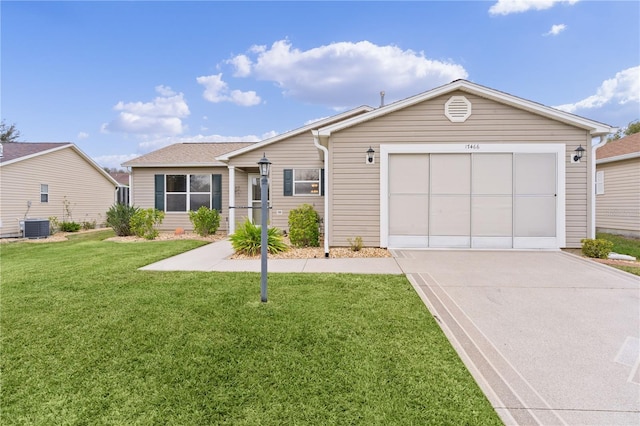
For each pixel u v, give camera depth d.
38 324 3.46
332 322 3.47
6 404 2.20
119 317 3.64
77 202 16.92
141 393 2.31
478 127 7.87
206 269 6.02
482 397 2.25
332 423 1.99
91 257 7.30
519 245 7.85
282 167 12.32
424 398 2.24
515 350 2.93
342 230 8.13
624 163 12.34
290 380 2.44
